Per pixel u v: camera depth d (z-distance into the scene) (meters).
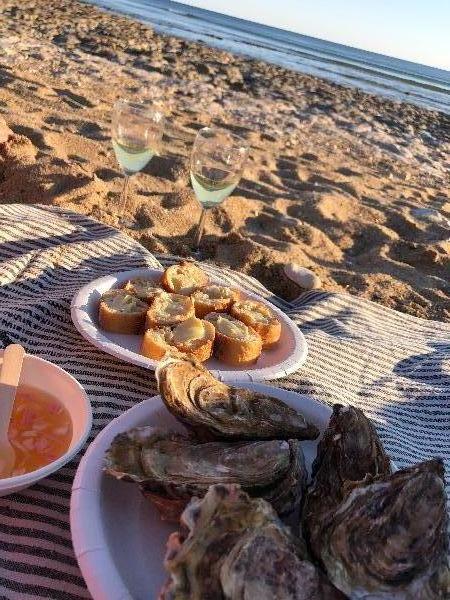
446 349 2.54
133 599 0.83
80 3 19.98
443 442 1.78
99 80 7.69
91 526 0.91
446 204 6.20
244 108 8.71
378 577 0.79
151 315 1.67
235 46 22.06
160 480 0.96
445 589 0.79
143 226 3.50
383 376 2.07
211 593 0.76
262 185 5.03
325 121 9.62
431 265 4.34
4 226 2.22
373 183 6.36
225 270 2.76
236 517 0.83
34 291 1.93
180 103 7.78
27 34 9.89
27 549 1.02
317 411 1.31
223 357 1.66
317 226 4.52
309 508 0.95
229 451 1.05
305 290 3.19
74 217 2.54
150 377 1.55
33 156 4.01
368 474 0.94
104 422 1.36
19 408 1.14
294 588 0.75
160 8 43.50
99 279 1.84
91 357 1.58
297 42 48.97
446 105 21.69
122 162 2.87
